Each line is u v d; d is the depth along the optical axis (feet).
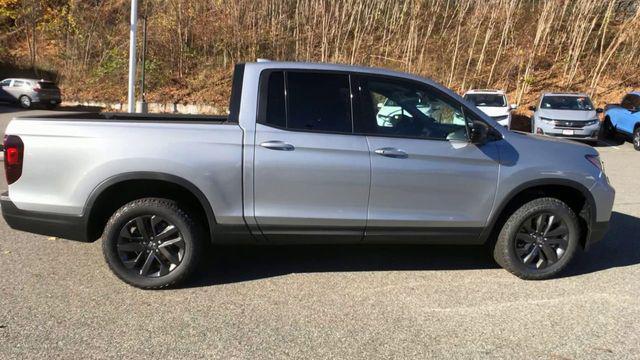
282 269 16.10
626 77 80.89
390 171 14.25
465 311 13.26
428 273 15.98
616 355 11.20
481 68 85.20
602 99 77.87
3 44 118.93
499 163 14.88
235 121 14.23
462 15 93.97
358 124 14.37
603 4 88.48
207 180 13.67
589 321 12.82
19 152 13.67
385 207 14.47
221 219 13.93
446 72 86.07
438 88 14.93
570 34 87.56
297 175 13.92
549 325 12.57
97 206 13.78
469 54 86.43
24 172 13.67
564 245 15.58
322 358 10.83
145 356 10.75
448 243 15.23
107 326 12.02
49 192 13.67
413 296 14.17
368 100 14.55
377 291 14.48
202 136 13.70
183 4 97.19
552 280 15.62
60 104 100.89
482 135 14.37
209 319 12.53
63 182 13.58
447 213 14.82
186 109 89.40
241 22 95.45
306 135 13.99
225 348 11.16
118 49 102.01
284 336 11.75
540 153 15.25
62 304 13.11
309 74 14.43
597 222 15.79
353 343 11.50
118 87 99.55
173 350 11.02
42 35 119.03
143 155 13.44
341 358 10.85
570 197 16.34
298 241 14.52
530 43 87.92
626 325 12.62
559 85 81.71
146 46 96.89
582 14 87.81
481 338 11.85
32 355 10.64
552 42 88.99
